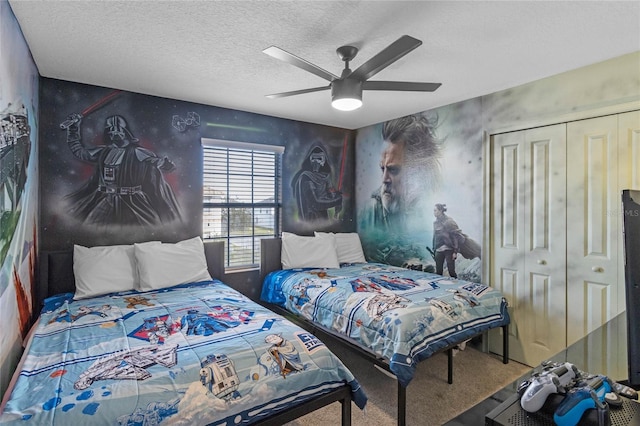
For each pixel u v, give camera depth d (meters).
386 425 2.09
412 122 3.93
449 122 3.53
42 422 1.15
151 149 3.25
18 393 1.28
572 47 2.26
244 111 3.80
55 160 2.80
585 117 2.57
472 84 2.95
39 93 2.70
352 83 2.09
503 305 2.84
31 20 1.92
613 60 2.42
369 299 2.54
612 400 0.91
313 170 4.36
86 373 1.42
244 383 1.51
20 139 2.03
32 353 1.61
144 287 2.78
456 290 2.75
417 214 3.88
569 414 0.83
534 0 1.74
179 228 3.41
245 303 2.43
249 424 1.48
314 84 2.95
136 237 3.17
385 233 4.29
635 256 0.85
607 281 2.48
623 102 2.38
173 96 3.28
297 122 4.22
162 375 1.42
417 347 2.12
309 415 2.22
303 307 2.98
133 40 2.16
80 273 2.63
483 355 3.12
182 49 2.29
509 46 2.24
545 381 0.90
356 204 4.71
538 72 2.69
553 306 2.78
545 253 2.83
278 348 1.71
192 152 3.48
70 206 2.87
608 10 1.83
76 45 2.22
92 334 1.83
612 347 1.43
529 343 2.92
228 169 3.74
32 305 2.42
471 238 3.34
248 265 3.90
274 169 4.09
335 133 4.57
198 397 1.39
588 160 2.58
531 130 2.90
